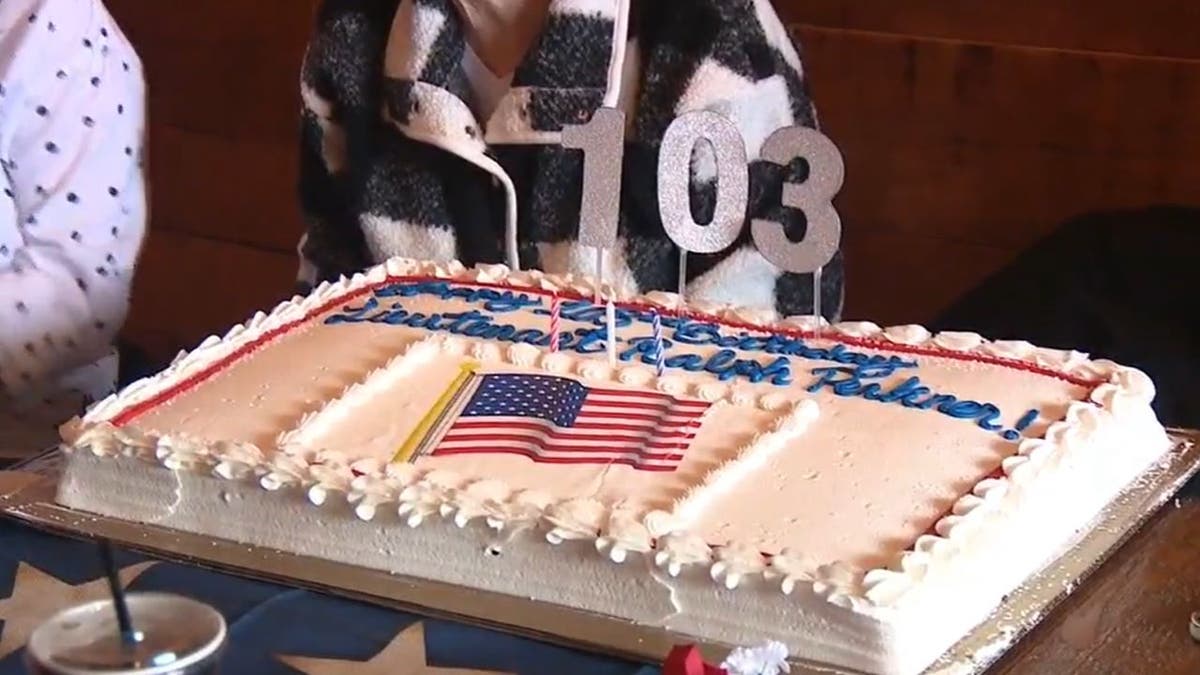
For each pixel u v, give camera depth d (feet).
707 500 3.56
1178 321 5.57
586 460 3.76
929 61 6.51
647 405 4.00
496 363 4.27
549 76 5.38
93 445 4.01
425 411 4.03
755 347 4.32
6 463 5.32
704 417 3.93
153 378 4.29
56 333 5.73
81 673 2.62
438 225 5.55
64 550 3.87
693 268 5.45
